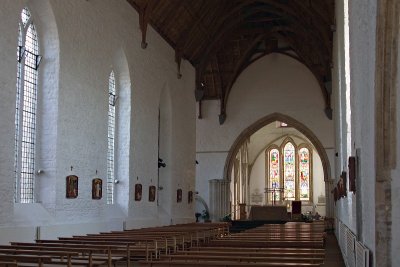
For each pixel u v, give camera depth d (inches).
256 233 797.9
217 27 1262.3
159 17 1043.9
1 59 575.5
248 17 1359.5
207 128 1593.3
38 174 687.1
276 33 1441.9
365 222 339.3
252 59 1577.3
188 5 1084.5
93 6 793.6
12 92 592.7
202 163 1587.1
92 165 778.2
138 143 964.6
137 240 578.9
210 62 1496.1
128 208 914.7
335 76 1021.2
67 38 717.3
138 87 966.4
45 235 644.7
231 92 1589.6
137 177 957.2
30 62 691.4
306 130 1525.6
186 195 1245.1
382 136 270.8
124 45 906.7
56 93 693.3
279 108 1549.0
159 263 357.4
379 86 267.9
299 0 1135.0
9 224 581.6
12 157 589.9
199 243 753.6
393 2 245.8
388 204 271.1
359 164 383.6
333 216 1456.7
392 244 269.4
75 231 715.4
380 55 263.0
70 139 721.0
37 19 693.9
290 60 1557.6
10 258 378.0
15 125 639.8
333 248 911.7
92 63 787.4
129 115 927.0
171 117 1154.0
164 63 1114.1
